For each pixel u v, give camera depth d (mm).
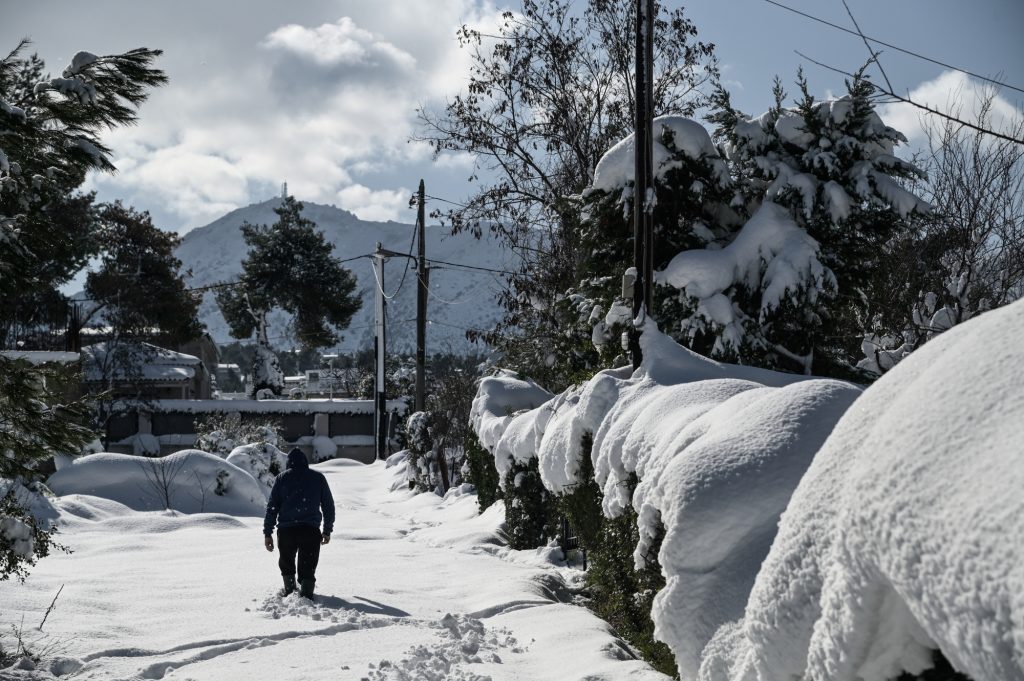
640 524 6031
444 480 26438
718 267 12031
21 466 7422
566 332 15773
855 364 15148
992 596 1919
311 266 66875
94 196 49844
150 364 55062
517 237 23422
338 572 11320
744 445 4664
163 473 22531
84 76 7363
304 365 136125
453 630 8078
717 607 4266
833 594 2736
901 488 2355
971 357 2541
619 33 22297
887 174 12781
